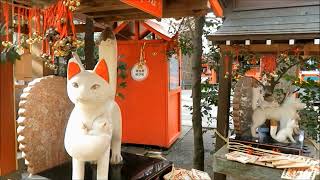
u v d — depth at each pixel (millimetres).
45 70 3258
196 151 3406
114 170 2078
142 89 4816
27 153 1841
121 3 1941
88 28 2641
